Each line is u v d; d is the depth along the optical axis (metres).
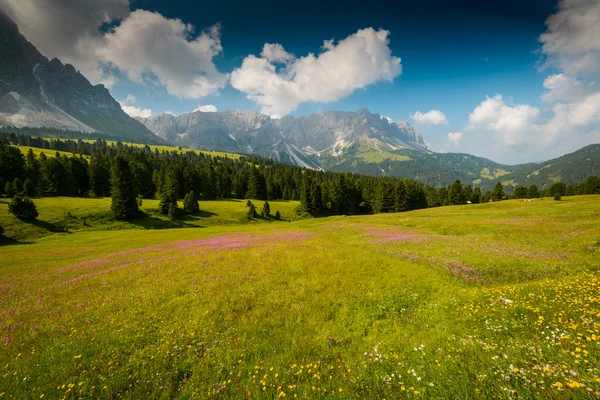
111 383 8.05
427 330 10.84
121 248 39.09
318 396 6.72
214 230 62.16
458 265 19.67
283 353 9.65
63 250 39.62
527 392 5.62
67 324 12.77
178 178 118.94
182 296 15.45
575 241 21.56
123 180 77.50
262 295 15.29
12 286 20.58
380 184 123.25
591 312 8.58
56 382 8.27
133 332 11.62
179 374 8.64
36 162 112.25
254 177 136.38
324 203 114.00
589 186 134.50
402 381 6.79
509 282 16.38
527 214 44.00
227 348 10.08
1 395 7.80
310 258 22.84
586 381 5.51
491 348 7.68
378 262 21.25
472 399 5.72
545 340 7.64
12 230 58.88
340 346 10.10
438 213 62.53
